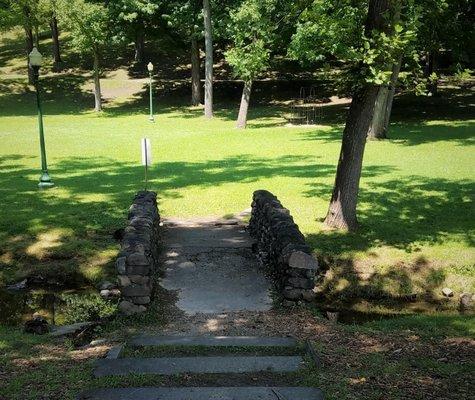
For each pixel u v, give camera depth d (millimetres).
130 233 9031
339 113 36938
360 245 11461
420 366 5547
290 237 9211
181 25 38500
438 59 44062
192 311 8422
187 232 12734
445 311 9484
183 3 38125
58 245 11562
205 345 6371
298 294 8609
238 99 43688
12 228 12414
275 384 5082
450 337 6754
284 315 8250
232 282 9695
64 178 18641
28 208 14273
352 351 6160
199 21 38094
